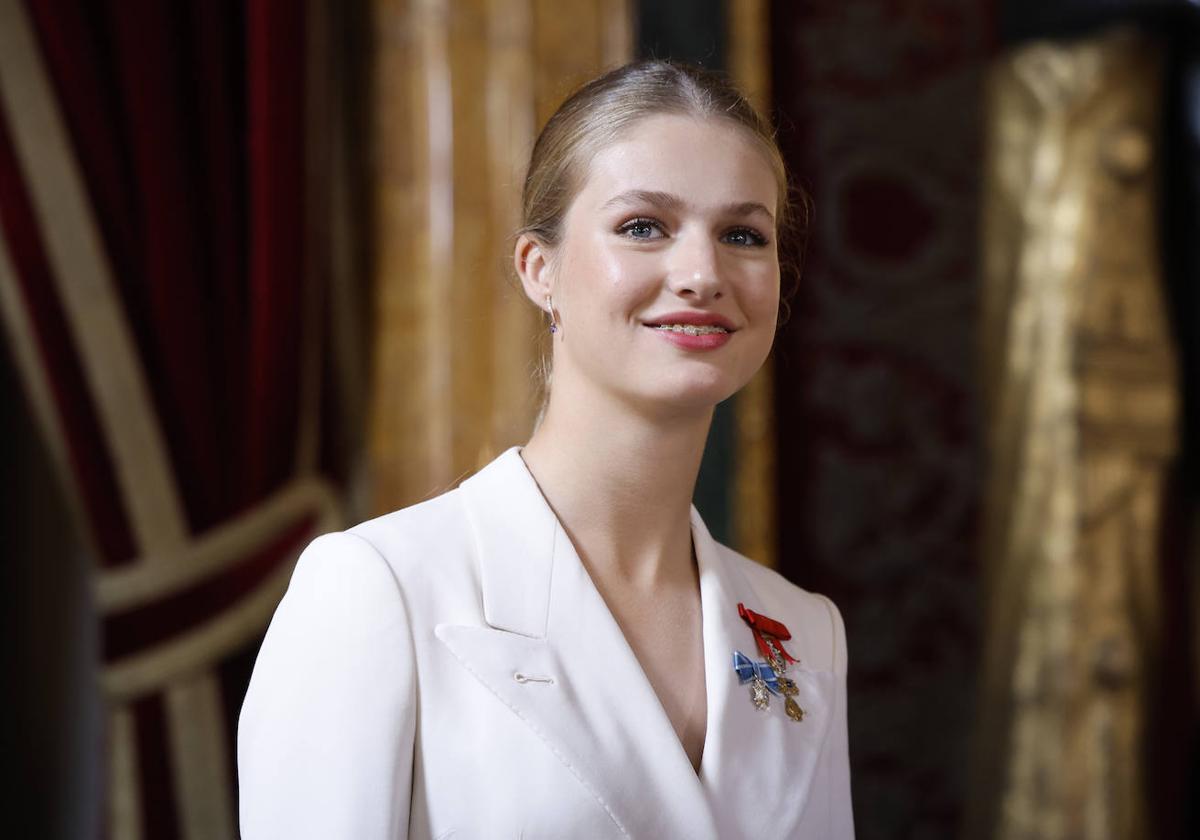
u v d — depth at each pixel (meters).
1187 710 7.05
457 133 6.16
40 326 5.79
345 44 6.33
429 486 6.11
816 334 6.91
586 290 2.09
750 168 2.09
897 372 6.96
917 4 7.05
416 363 6.17
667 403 2.09
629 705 2.06
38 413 5.84
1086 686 6.88
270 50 6.09
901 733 6.89
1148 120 7.08
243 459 6.05
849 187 6.95
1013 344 7.00
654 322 2.07
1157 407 7.02
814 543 6.88
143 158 5.91
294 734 1.94
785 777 2.18
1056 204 7.00
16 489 6.24
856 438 6.91
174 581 5.90
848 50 6.98
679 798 2.02
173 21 6.02
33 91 5.79
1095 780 6.84
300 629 2.01
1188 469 7.14
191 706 5.89
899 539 6.93
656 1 6.59
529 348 6.09
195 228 6.01
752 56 6.66
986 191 7.07
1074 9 7.09
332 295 6.25
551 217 2.20
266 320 6.07
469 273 6.14
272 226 6.08
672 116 2.09
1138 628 6.93
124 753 5.84
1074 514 6.91
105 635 5.87
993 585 6.97
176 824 5.86
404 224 6.20
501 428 6.09
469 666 2.00
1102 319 6.98
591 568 2.20
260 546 6.03
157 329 5.93
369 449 6.23
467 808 1.93
